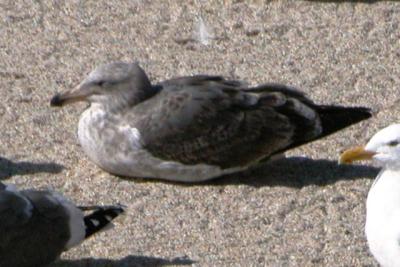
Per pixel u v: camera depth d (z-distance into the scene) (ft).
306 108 47.21
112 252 41.93
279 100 47.14
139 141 45.88
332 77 53.83
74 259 41.60
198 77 48.11
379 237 38.19
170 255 41.65
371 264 41.29
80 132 47.03
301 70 54.39
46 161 47.75
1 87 52.75
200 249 42.01
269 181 46.68
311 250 42.04
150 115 46.09
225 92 47.03
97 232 41.55
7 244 39.50
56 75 53.83
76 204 43.45
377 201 38.45
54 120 50.52
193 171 46.32
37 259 40.16
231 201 45.19
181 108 46.21
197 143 46.09
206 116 46.26
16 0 60.39
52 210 40.47
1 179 46.32
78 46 56.39
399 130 39.63
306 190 45.96
